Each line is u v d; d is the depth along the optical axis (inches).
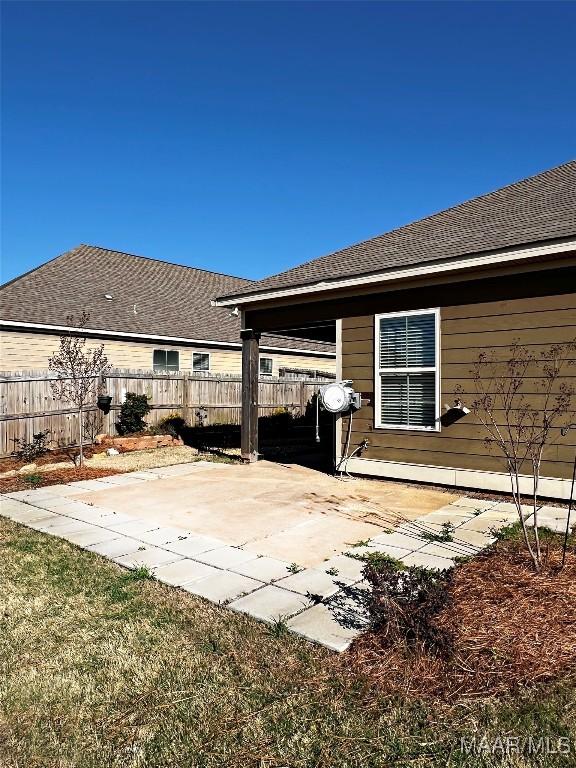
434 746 86.3
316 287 301.9
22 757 86.0
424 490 270.1
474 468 257.9
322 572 159.8
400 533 198.1
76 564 169.6
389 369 288.7
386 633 114.3
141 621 130.3
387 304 289.6
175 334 616.7
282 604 137.3
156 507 244.2
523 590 136.2
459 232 291.1
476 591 137.8
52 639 122.7
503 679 101.7
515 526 201.9
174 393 516.7
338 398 294.7
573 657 107.6
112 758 85.4
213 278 862.5
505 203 316.8
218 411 560.7
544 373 235.1
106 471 339.3
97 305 598.9
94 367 418.9
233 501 253.6
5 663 113.2
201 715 95.1
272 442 522.3
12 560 173.5
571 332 228.1
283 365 783.7
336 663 109.7
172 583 152.5
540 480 236.2
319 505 243.4
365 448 300.0
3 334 483.2
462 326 261.0
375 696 98.7
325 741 88.2
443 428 268.5
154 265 797.2
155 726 92.7
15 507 246.2
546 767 81.0
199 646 118.1
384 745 87.0
